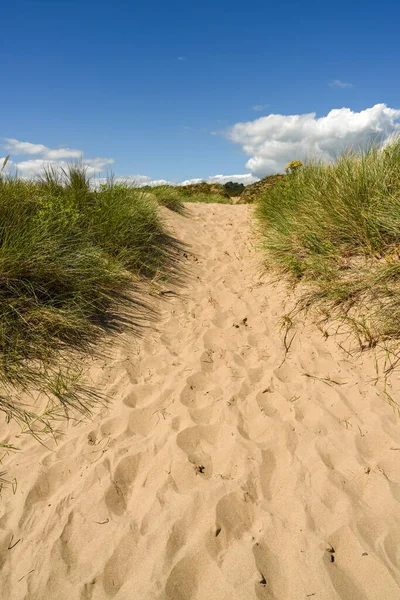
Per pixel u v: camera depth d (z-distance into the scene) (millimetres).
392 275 3865
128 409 2996
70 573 1867
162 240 6766
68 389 3141
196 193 15961
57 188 5820
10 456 2529
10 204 4355
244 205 11016
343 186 5004
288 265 5137
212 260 6559
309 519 2059
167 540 1979
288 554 1894
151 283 5273
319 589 1734
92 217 5418
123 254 5449
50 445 2633
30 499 2252
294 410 2926
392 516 2020
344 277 4281
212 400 3127
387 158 4980
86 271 4328
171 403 3084
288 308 4496
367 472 2311
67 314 3848
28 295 3797
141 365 3604
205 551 1928
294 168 7695
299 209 5805
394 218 4223
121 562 1906
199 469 2445
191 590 1782
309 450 2531
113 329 4074
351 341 3555
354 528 1982
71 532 2059
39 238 4020
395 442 2490
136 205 6531
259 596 1723
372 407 2820
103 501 2225
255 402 3057
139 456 2557
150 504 2207
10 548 1986
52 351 3500
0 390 2992
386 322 3463
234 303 4949
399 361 3123
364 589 1736
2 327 3426
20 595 1774
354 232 4578
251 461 2479
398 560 1826
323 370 3355
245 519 2102
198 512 2131
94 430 2771
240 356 3754
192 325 4398
